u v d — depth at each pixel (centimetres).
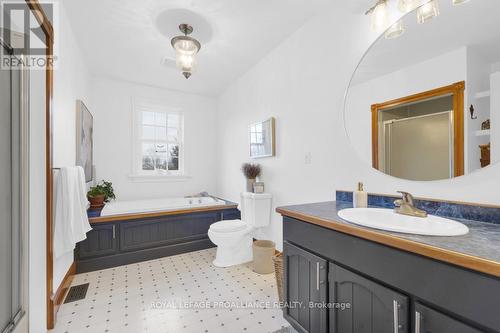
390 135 146
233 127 351
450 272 73
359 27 165
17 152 127
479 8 111
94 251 237
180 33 223
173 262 257
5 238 116
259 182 270
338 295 112
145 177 357
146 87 361
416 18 133
